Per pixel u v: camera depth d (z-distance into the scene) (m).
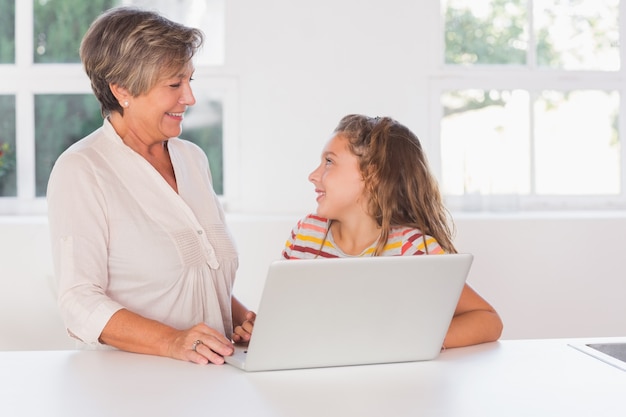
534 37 3.71
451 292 1.52
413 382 1.42
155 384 1.41
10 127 3.63
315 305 1.44
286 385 1.40
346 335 1.49
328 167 1.84
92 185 1.76
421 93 3.56
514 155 3.67
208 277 1.87
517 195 3.63
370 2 3.51
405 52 3.54
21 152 3.62
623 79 3.73
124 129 1.87
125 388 1.38
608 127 3.76
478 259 3.43
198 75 3.54
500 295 3.44
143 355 1.63
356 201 1.83
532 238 3.43
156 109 1.81
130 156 1.83
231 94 3.56
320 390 1.37
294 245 1.92
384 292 1.47
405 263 1.46
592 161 3.75
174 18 3.59
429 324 1.53
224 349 1.56
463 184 3.63
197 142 3.60
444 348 1.67
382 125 1.83
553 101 3.71
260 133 3.53
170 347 1.60
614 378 1.44
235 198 3.59
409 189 1.82
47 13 3.61
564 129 3.72
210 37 3.59
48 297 3.33
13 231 3.31
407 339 1.53
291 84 3.52
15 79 3.61
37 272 3.33
